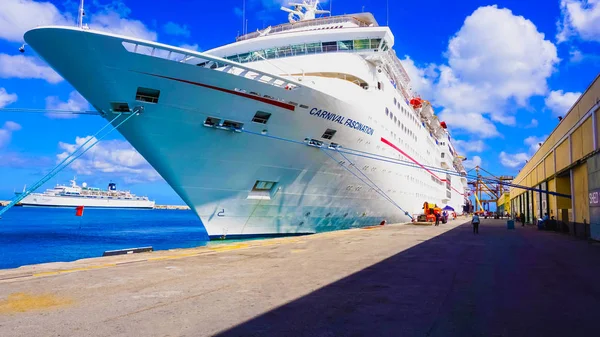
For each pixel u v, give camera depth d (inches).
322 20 1072.8
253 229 772.6
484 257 465.7
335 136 770.8
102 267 370.3
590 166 681.6
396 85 1190.9
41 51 531.2
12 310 219.6
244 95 617.3
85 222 2491.4
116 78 540.4
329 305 235.9
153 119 588.7
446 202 2279.8
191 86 575.8
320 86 778.2
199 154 646.5
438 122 1969.7
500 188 3555.6
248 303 239.5
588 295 265.3
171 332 184.4
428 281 312.2
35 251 915.4
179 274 337.4
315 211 842.8
